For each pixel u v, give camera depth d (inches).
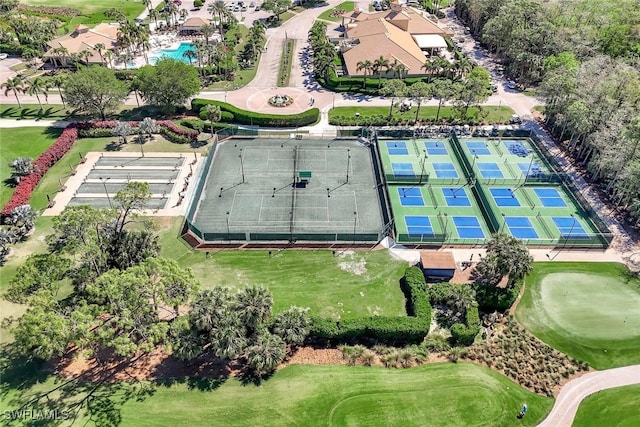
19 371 2364.7
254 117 4608.8
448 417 2206.0
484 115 4803.2
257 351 2258.9
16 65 5880.9
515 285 2819.9
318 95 5236.2
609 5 5900.6
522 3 5620.1
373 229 3366.1
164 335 2145.7
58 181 3806.6
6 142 4276.6
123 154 4165.8
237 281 2938.0
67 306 2501.2
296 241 3238.2
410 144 4389.8
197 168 4001.0
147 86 4498.0
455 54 6058.1
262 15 7805.1
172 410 2207.2
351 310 2758.4
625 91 3801.7
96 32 6215.6
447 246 3230.8
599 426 2207.2
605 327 2691.9
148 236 2871.6
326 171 3973.9
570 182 3794.3
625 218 3499.0
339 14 7613.2
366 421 2182.6
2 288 2827.3
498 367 2454.5
